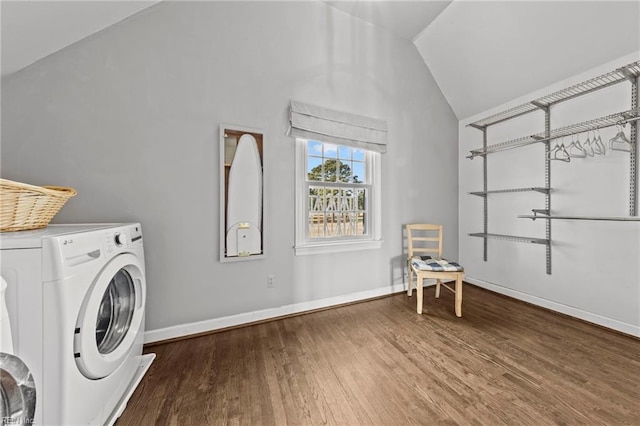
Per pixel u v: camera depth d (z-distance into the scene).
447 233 3.13
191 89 1.82
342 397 1.24
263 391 1.28
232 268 1.98
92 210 1.59
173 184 1.78
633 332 1.81
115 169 1.63
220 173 1.91
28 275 0.78
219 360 1.54
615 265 1.90
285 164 2.16
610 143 1.74
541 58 2.18
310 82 2.25
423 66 2.92
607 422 1.08
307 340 1.79
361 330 1.93
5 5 1.01
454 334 1.87
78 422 0.87
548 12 1.93
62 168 1.52
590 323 2.02
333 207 2.47
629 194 1.82
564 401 1.20
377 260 2.65
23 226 0.99
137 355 1.39
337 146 2.50
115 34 1.62
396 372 1.43
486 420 1.10
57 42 1.43
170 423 1.08
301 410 1.16
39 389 0.79
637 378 1.36
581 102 2.07
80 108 1.55
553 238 2.28
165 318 1.77
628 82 1.80
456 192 3.20
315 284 2.32
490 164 2.84
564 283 2.21
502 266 2.73
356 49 2.48
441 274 2.20
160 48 1.73
